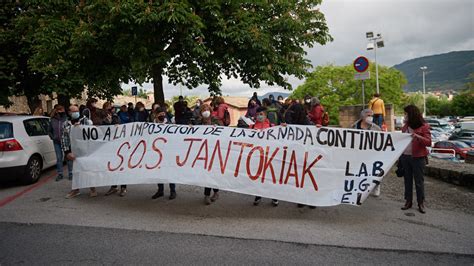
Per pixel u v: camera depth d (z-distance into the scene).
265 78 10.41
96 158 6.53
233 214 5.77
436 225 5.20
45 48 10.05
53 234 4.85
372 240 4.63
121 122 11.26
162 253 4.22
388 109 14.93
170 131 6.33
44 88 15.25
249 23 9.87
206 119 7.07
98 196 6.95
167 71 12.04
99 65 10.77
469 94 74.25
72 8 10.70
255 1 10.30
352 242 4.56
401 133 5.62
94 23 9.11
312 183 5.71
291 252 4.26
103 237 4.73
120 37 9.09
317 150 5.79
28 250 4.32
